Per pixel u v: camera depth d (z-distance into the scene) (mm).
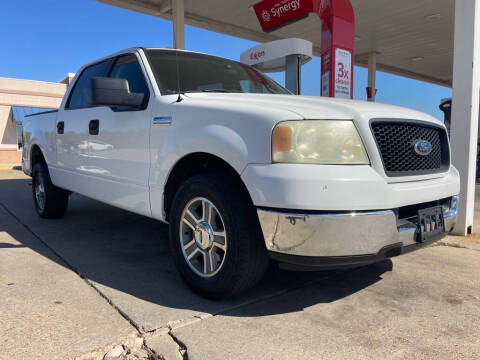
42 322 2293
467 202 4414
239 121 2424
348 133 2301
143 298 2654
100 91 2951
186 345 2066
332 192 2150
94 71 4270
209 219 2574
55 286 2846
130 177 3283
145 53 3533
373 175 2258
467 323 2377
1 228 4672
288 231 2197
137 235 4371
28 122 5582
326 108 2436
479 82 4363
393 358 2000
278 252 2260
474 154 4438
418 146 2551
